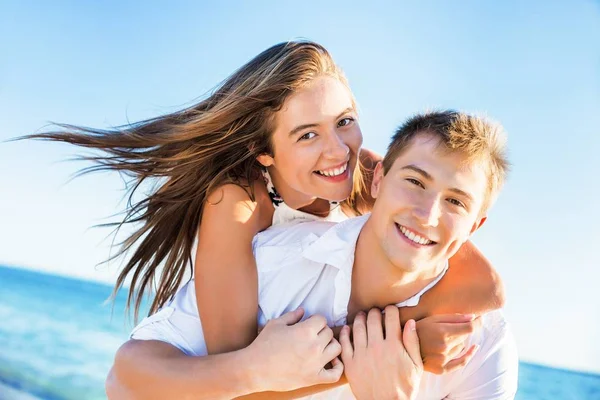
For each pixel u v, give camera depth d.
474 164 2.26
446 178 2.23
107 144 3.12
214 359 2.36
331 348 2.35
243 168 2.88
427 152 2.26
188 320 2.64
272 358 2.29
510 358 2.65
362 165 3.26
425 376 2.57
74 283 16.25
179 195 3.03
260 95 2.77
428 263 2.31
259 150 2.87
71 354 13.60
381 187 2.34
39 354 13.45
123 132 3.11
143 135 3.10
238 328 2.50
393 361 2.35
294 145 2.77
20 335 14.09
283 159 2.82
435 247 2.28
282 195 2.96
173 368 2.39
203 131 2.87
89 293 15.95
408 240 2.29
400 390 2.35
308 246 2.57
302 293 2.54
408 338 2.35
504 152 2.40
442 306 2.50
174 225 3.13
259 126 2.85
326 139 2.75
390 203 2.28
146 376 2.42
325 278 2.53
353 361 2.37
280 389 2.33
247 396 2.44
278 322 2.39
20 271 16.72
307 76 2.75
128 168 3.13
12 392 11.88
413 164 2.26
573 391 13.32
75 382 12.29
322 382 2.35
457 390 2.64
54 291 15.77
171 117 3.13
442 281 2.54
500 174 2.39
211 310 2.52
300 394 2.44
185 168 2.96
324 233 2.56
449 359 2.38
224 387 2.31
